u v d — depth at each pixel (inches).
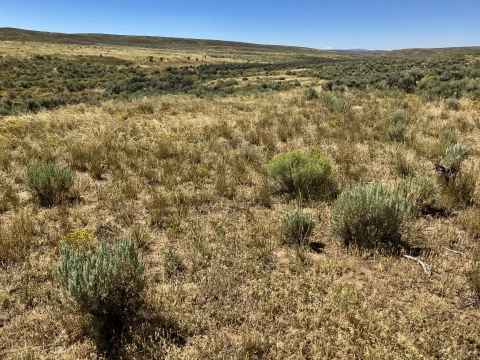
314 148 309.3
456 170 245.0
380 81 1011.3
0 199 210.8
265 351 114.7
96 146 309.4
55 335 119.6
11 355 111.3
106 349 114.0
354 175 257.6
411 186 209.0
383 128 392.2
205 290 142.2
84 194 229.6
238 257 165.2
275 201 229.9
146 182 252.1
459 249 168.1
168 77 2256.4
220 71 2915.8
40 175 210.7
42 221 187.3
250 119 453.7
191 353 112.5
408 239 174.2
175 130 392.2
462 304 132.4
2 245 159.3
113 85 1664.6
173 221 194.5
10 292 138.4
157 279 148.5
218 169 274.5
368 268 155.6
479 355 111.3
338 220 173.8
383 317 126.3
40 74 2277.3
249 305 135.6
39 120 415.2
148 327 120.5
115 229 185.3
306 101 642.2
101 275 117.1
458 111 492.7
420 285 143.3
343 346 115.7
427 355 110.1
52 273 144.9
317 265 154.7
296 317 127.7
